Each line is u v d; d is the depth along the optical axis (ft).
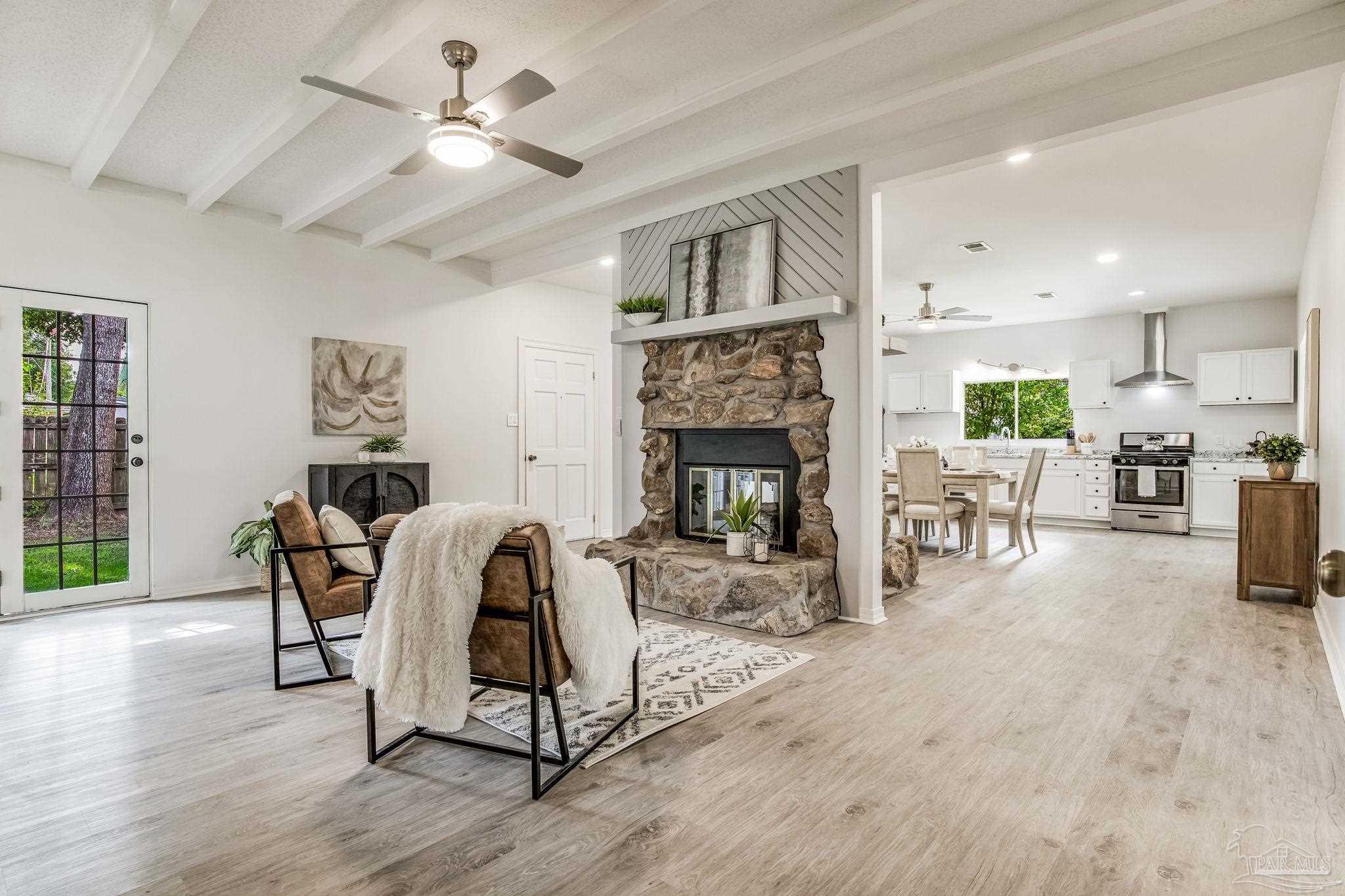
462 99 8.64
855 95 10.44
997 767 6.88
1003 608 13.58
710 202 14.43
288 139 11.32
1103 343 28.14
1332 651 10.12
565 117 11.28
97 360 13.78
